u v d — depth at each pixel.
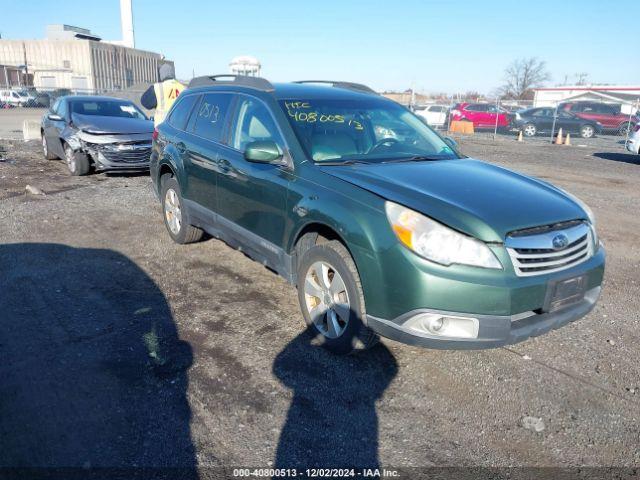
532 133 26.05
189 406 3.13
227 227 4.81
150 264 5.45
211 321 4.20
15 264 5.35
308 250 3.78
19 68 57.03
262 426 2.98
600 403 3.27
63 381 3.33
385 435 2.94
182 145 5.54
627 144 15.22
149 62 67.06
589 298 3.52
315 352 3.76
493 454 2.82
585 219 3.53
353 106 4.65
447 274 2.98
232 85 5.14
